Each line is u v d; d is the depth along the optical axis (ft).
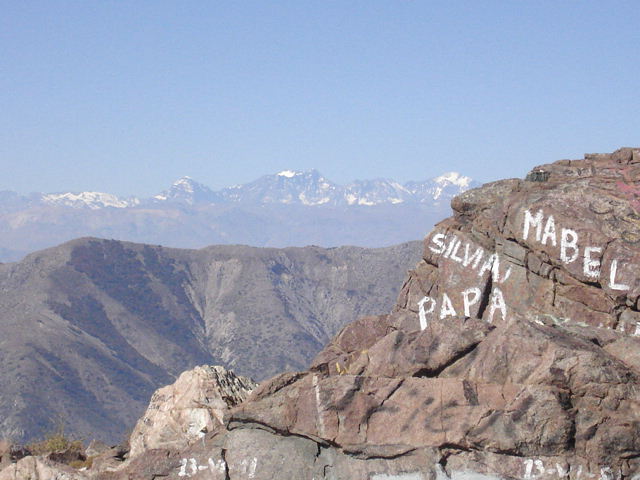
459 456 52.60
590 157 68.80
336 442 55.06
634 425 50.11
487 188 66.90
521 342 53.47
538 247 60.95
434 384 54.34
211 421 71.10
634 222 58.70
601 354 51.72
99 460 73.46
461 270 64.69
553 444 50.62
